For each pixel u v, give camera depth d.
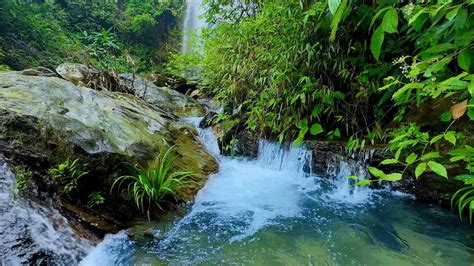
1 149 2.10
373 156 2.80
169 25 15.12
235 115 4.04
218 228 2.30
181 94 6.22
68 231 1.94
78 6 12.60
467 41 1.07
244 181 3.25
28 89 2.76
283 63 3.00
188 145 3.82
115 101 3.74
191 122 4.89
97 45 11.42
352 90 3.01
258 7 3.94
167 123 3.95
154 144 3.03
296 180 3.28
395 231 2.24
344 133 3.39
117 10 13.84
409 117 2.68
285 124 3.31
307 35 2.73
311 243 2.10
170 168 2.90
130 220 2.29
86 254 1.88
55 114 2.49
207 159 3.71
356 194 2.88
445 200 2.46
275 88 3.16
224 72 4.12
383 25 1.12
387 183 2.82
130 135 2.87
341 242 2.12
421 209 2.52
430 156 1.13
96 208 2.22
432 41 1.46
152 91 5.89
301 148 3.33
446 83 1.02
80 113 2.79
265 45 3.35
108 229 2.13
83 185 2.25
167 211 2.48
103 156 2.38
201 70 5.72
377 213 2.53
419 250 1.99
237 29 3.75
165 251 1.98
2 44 7.82
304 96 2.88
